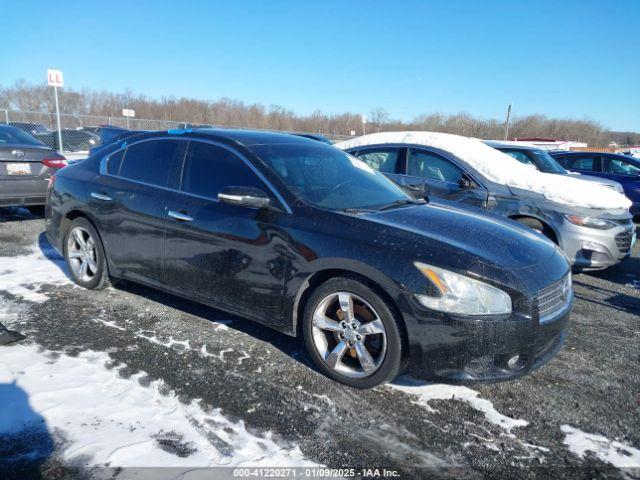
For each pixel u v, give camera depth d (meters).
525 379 3.23
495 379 2.73
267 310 3.30
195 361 3.27
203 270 3.57
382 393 2.98
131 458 2.30
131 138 4.33
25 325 3.71
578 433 2.67
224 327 3.84
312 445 2.46
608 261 5.33
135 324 3.82
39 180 6.98
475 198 5.68
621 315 4.59
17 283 4.66
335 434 2.56
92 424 2.54
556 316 2.91
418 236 2.95
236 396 2.87
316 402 2.85
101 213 4.20
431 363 2.74
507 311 2.70
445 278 2.70
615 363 3.54
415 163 6.16
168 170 3.93
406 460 2.39
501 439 2.58
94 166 4.49
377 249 2.88
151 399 2.79
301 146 4.02
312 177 3.62
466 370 2.71
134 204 3.96
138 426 2.54
